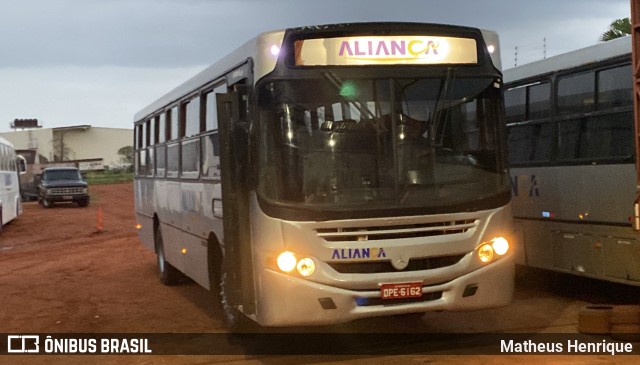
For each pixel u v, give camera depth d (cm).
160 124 1368
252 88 762
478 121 779
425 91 765
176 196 1216
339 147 739
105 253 2030
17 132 8756
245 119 782
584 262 991
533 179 1095
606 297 1083
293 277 721
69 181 4312
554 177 1044
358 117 746
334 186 733
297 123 739
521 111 1133
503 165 782
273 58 745
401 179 741
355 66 754
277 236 725
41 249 2273
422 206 735
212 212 961
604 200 946
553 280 1245
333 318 724
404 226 734
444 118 765
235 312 880
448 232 748
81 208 4209
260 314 744
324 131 740
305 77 745
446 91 770
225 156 790
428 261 742
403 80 761
